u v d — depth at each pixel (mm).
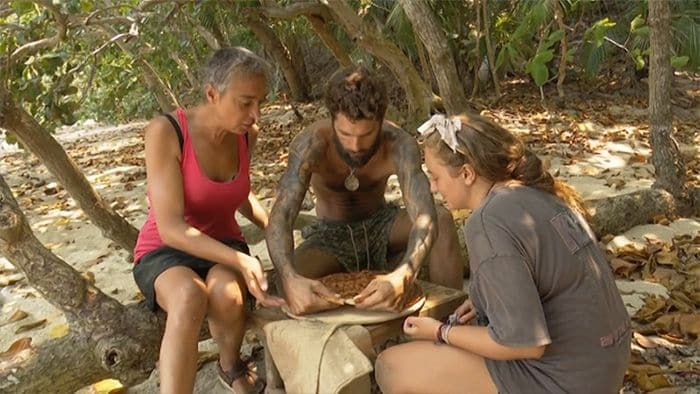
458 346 1941
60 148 3178
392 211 2732
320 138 2494
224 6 5762
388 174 2619
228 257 2232
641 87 8922
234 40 8961
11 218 2348
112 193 6082
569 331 1788
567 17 6902
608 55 7871
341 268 2693
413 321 2076
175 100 6938
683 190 4195
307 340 2100
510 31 7387
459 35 8336
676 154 4176
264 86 2230
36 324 3277
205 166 2373
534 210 1806
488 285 1764
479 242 1789
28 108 4336
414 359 2041
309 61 12211
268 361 2443
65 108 4020
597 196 4707
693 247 3672
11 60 3604
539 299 1744
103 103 8367
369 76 2236
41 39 4074
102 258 4168
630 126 7188
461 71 9188
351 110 2197
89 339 2436
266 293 2246
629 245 3697
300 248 2666
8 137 3420
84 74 7301
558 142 6516
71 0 4176
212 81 2203
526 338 1708
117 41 5016
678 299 3119
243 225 4098
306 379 2055
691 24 6875
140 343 2436
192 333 2158
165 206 2268
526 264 1750
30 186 6797
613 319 1832
